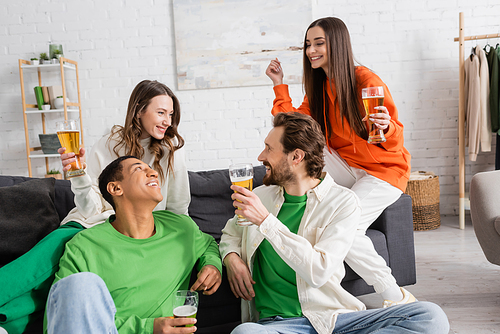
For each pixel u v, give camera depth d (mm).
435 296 2080
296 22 3707
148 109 1706
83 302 1038
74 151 1426
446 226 3414
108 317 1100
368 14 3678
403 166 1920
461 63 3289
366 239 1726
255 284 1416
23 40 3902
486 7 3594
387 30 3680
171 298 1360
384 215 1943
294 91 3779
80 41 3881
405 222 1977
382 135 1689
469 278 2297
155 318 1199
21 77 3662
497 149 3336
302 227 1342
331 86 1885
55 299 1068
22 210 1674
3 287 1239
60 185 1973
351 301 1319
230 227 1559
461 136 3322
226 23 3760
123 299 1284
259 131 3867
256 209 1221
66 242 1380
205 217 2115
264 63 3777
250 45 3764
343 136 1975
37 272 1284
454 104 3678
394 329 1165
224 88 3852
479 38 3264
